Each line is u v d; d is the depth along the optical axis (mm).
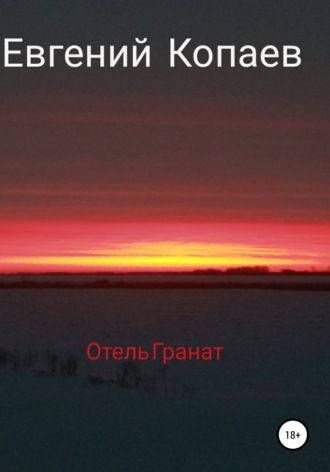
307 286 96500
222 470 17641
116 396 25641
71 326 56719
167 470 17516
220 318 62375
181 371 35562
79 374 30438
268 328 55688
